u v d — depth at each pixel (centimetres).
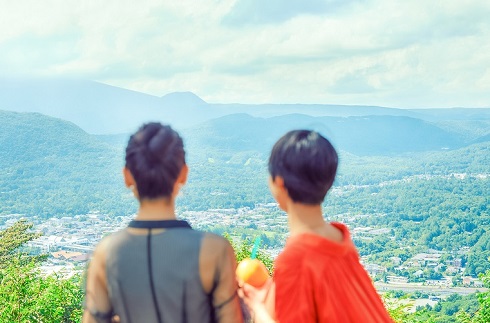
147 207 169
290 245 168
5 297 761
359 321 163
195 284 164
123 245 166
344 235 173
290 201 171
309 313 162
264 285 179
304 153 167
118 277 164
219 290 168
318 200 170
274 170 172
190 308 164
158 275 163
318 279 162
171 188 169
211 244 167
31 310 759
